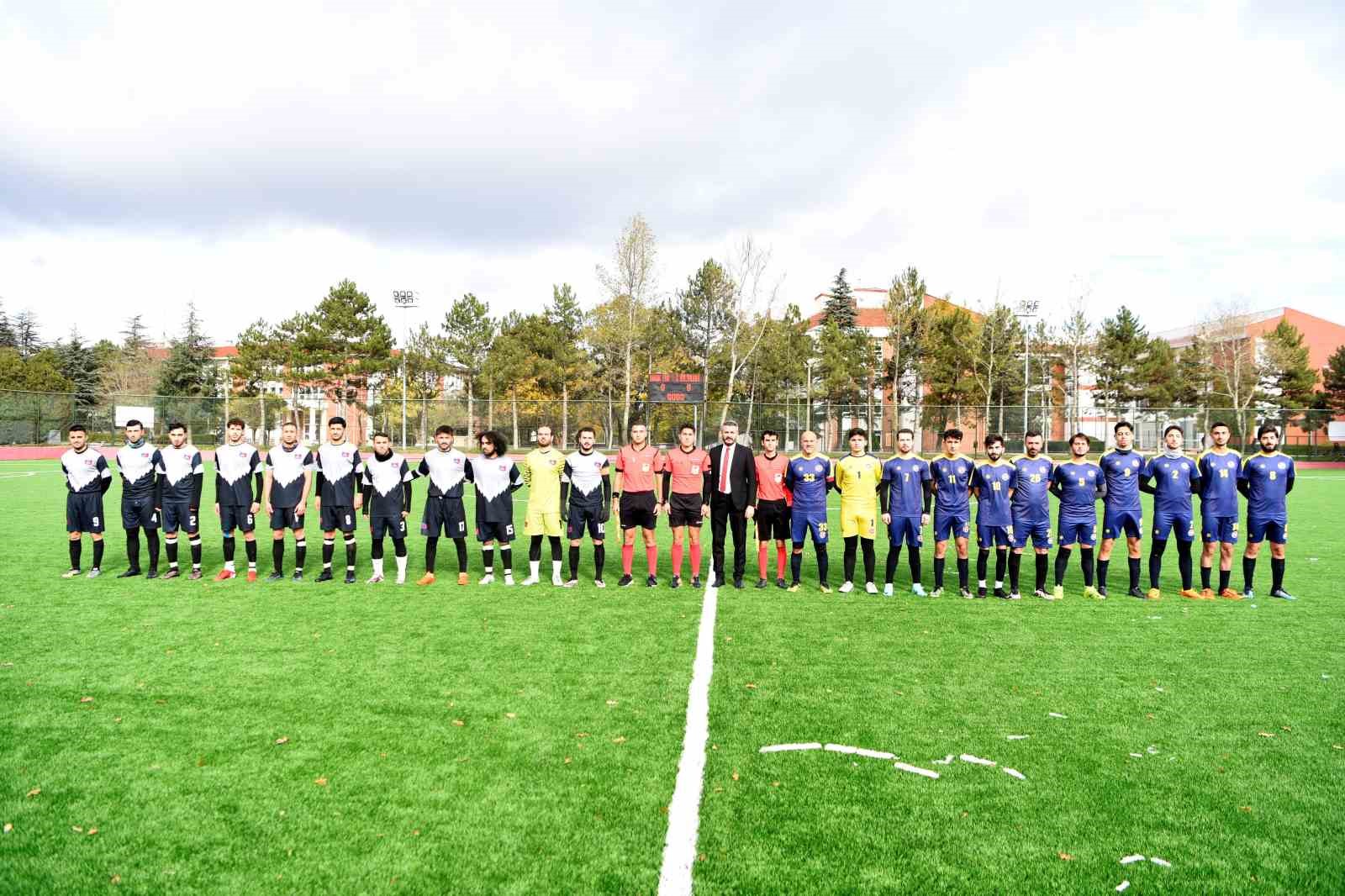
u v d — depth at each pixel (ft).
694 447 25.81
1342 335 169.37
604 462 26.04
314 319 145.38
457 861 8.95
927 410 110.93
